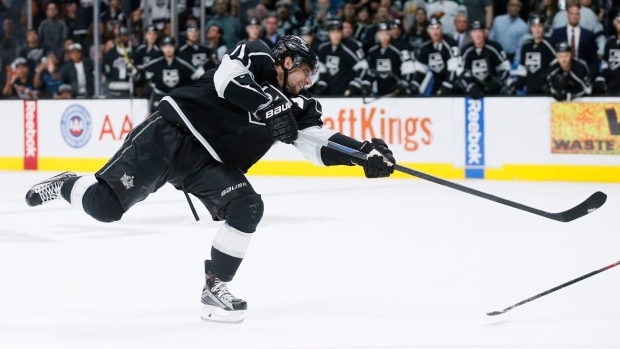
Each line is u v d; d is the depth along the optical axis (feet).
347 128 58.85
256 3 64.54
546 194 48.37
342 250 31.55
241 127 20.84
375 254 30.73
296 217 40.19
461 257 30.09
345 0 63.21
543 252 31.04
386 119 58.13
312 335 19.83
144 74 60.13
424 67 57.62
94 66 63.77
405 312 22.12
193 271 27.76
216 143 20.88
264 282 26.07
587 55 56.70
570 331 20.01
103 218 20.88
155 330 20.47
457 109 56.85
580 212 20.06
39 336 19.99
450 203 45.01
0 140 65.16
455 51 57.00
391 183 54.95
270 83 21.04
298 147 21.71
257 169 60.70
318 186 53.42
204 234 35.50
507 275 26.96
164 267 28.45
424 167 57.67
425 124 57.47
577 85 54.34
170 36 62.59
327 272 27.55
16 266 28.81
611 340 19.16
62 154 63.67
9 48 66.85
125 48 62.13
